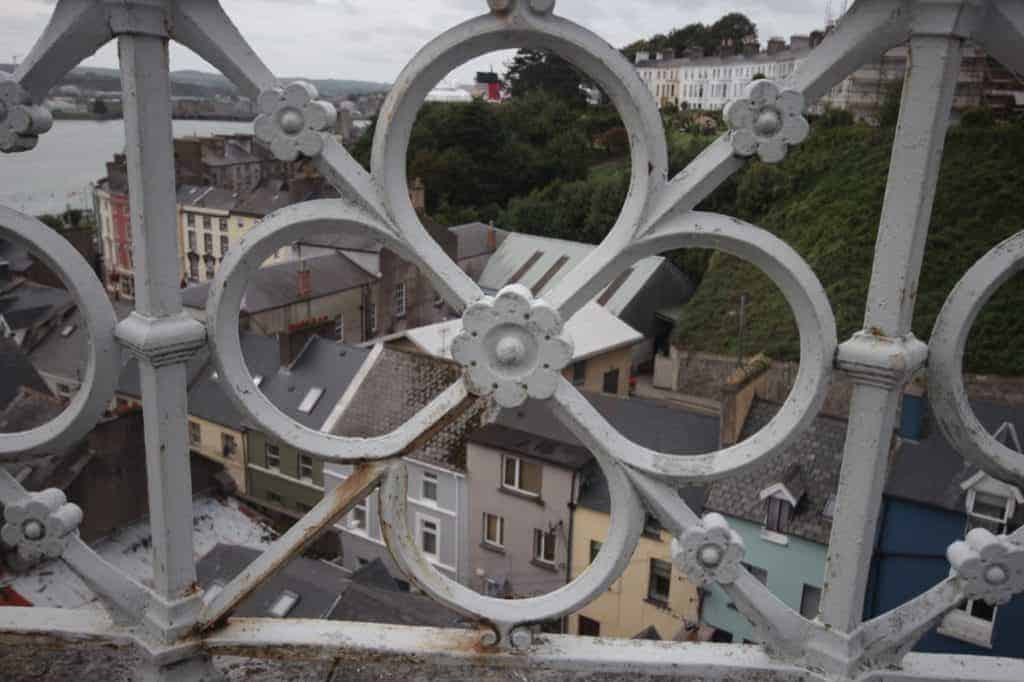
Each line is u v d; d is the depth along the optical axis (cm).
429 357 1792
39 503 145
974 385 1800
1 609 162
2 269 3503
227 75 130
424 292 3453
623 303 3038
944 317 126
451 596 147
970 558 135
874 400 128
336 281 3072
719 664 148
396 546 143
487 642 149
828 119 2723
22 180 7094
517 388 130
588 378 2289
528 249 3788
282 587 1232
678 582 1258
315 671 154
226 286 134
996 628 941
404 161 130
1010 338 1802
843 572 139
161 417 139
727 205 2828
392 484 140
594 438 132
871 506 133
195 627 151
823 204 2459
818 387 129
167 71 127
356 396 1820
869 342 126
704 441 1447
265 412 140
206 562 1285
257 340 2192
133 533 1477
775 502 1190
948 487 1026
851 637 141
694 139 3142
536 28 118
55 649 156
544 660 150
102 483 1458
